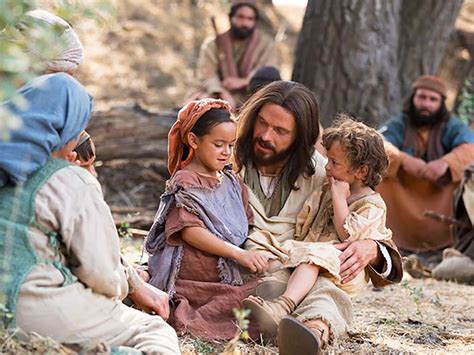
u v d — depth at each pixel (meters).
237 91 13.44
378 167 6.34
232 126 6.04
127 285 5.20
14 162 4.87
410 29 13.33
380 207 6.34
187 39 22.58
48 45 4.98
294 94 6.37
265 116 6.37
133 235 10.58
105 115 12.83
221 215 6.10
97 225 4.98
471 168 10.18
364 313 7.43
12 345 4.77
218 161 6.05
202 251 6.08
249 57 13.66
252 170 6.50
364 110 12.81
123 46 21.61
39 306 4.88
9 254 4.87
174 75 20.80
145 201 13.16
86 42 21.67
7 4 4.73
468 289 9.04
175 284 6.08
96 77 20.30
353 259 6.10
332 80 12.77
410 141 12.40
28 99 4.99
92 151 5.54
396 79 13.12
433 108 12.31
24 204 4.90
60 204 4.93
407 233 12.13
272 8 24.08
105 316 5.04
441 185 12.08
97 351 4.85
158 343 5.00
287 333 5.34
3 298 4.80
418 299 7.62
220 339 5.88
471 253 10.02
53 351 4.77
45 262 4.93
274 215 6.47
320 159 6.64
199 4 24.31
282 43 22.50
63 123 5.01
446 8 13.43
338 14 12.74
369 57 12.80
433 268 10.93
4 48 4.58
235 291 6.00
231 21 13.73
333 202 6.27
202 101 6.10
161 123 12.90
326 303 5.88
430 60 13.39
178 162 6.23
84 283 5.04
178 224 6.01
